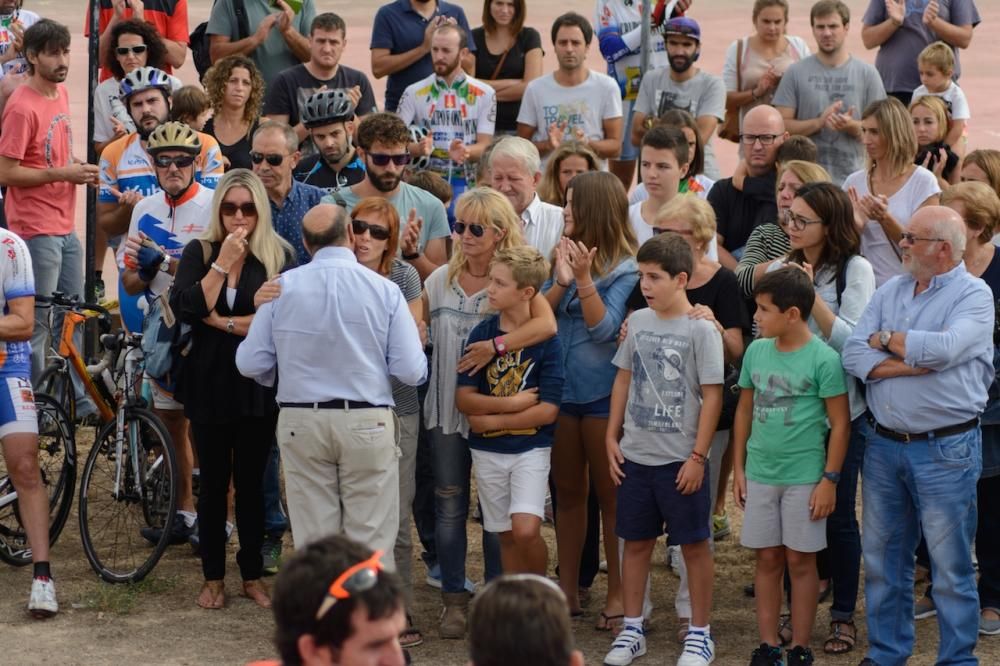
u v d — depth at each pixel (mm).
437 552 16062
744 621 16203
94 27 21844
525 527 14727
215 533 16109
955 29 26875
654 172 16984
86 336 19531
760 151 18609
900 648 14320
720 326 15219
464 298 15406
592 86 24484
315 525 14375
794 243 15391
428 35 25484
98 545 18047
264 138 16938
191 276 15570
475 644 7129
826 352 14250
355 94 23062
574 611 16266
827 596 16766
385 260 15242
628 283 15656
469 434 15305
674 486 14695
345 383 14148
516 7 25938
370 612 7055
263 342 14383
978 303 13711
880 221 17125
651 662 15016
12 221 22391
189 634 15539
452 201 23047
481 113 23828
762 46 25828
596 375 15586
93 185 21625
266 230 15734
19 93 21719
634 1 26953
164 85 19656
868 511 14273
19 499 16297
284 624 7152
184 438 18078
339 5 75875
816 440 14266
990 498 15672
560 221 16984
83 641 15320
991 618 15828
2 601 16453
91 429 22141
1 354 16172
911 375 13672
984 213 15070
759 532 14461
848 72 23938
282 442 14336
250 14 25719
